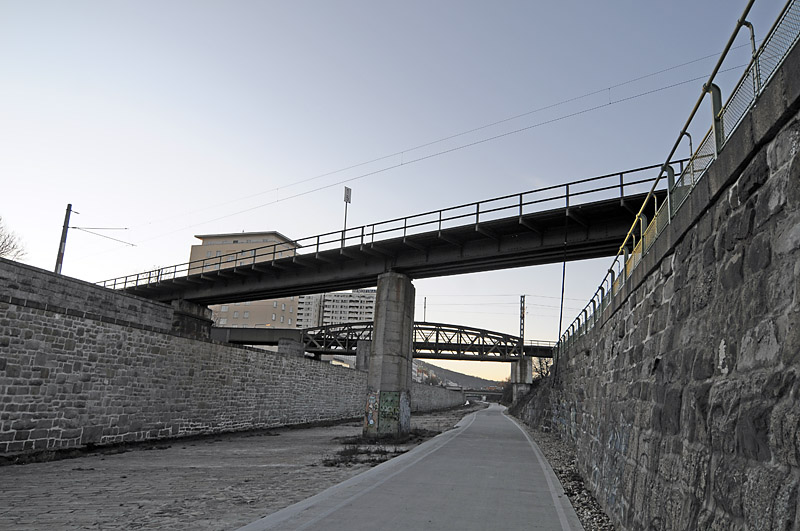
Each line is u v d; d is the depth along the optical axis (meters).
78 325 18.25
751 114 4.11
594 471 11.38
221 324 122.50
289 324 126.19
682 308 5.82
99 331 19.16
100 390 19.05
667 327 6.38
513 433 29.98
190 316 41.00
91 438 18.50
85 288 24.89
